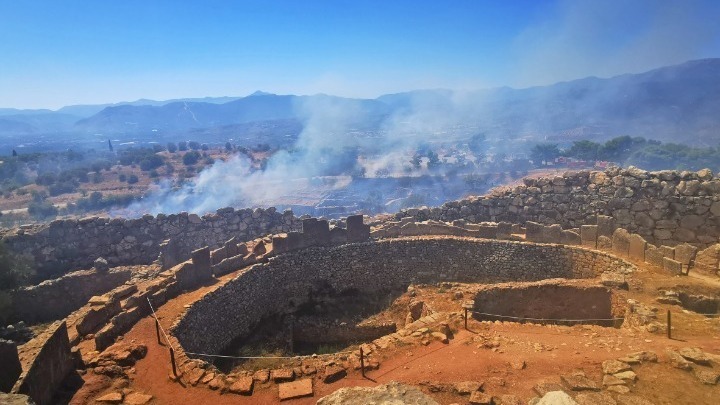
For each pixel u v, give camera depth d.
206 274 24.11
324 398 8.38
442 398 13.45
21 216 75.31
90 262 28.97
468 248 28.73
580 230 28.05
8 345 12.35
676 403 12.38
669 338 16.61
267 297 25.72
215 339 21.50
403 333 18.50
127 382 14.94
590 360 15.07
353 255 28.72
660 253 24.08
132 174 136.50
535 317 23.62
